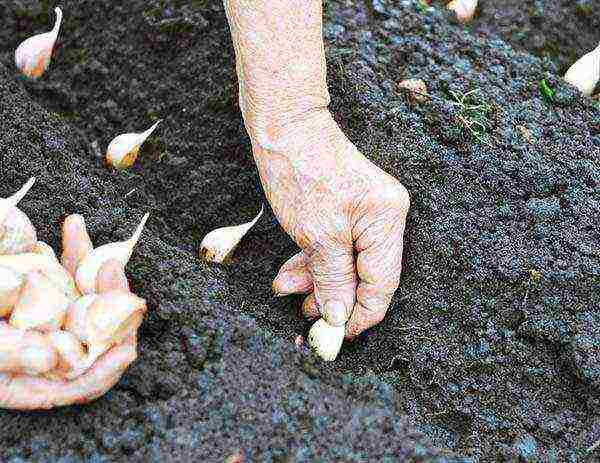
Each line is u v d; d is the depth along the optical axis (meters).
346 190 0.63
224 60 0.82
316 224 0.64
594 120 0.78
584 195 0.73
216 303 0.66
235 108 0.80
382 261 0.65
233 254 0.75
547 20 0.92
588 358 0.66
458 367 0.68
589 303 0.69
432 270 0.70
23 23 0.90
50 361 0.56
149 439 0.59
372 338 0.70
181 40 0.84
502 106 0.78
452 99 0.77
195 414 0.60
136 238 0.65
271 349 0.63
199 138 0.81
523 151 0.74
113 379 0.59
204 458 0.58
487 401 0.67
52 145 0.77
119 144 0.79
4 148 0.74
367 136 0.74
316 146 0.64
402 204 0.64
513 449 0.64
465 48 0.82
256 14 0.61
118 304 0.58
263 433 0.59
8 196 0.71
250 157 0.78
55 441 0.58
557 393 0.67
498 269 0.69
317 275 0.66
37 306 0.58
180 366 0.62
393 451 0.59
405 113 0.75
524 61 0.82
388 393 0.64
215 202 0.78
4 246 0.61
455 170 0.73
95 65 0.87
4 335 0.56
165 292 0.65
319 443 0.59
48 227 0.70
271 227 0.75
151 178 0.80
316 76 0.63
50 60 0.88
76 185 0.74
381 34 0.82
